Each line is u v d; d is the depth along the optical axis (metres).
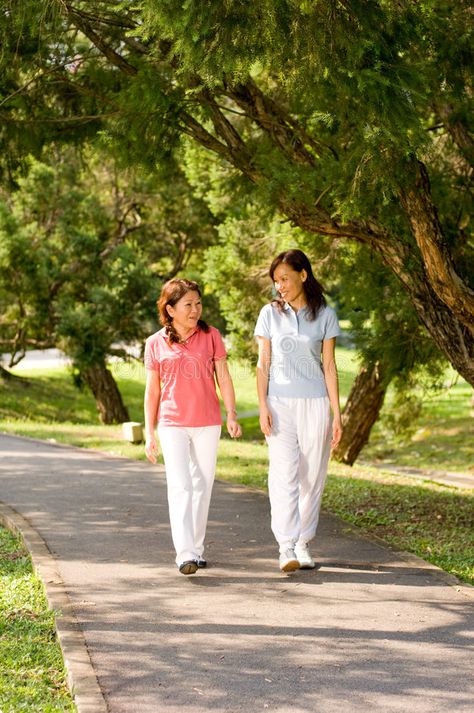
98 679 4.39
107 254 22.75
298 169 7.46
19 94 8.69
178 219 23.33
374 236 7.63
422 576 6.13
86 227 22.97
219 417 6.23
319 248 11.88
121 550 6.73
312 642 4.89
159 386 6.25
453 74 6.88
